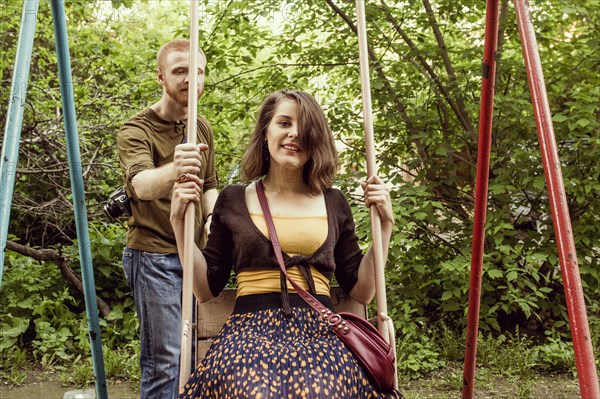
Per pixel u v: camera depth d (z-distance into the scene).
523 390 4.80
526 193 6.01
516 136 5.79
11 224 7.66
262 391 2.07
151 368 3.03
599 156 5.64
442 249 6.29
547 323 6.39
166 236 3.04
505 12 5.98
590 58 5.94
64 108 3.01
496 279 6.15
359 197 6.07
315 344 2.23
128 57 6.33
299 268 2.43
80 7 6.45
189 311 2.32
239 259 2.46
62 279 6.49
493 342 5.71
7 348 5.73
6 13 6.53
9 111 2.30
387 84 6.04
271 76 6.36
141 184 2.73
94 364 3.19
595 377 1.55
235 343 2.24
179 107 3.10
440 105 6.36
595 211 5.82
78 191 3.06
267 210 2.49
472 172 6.34
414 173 6.90
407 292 6.14
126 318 6.12
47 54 6.95
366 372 2.25
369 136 2.45
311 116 2.49
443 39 6.62
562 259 1.67
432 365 5.39
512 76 6.13
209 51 5.97
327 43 6.52
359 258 2.64
